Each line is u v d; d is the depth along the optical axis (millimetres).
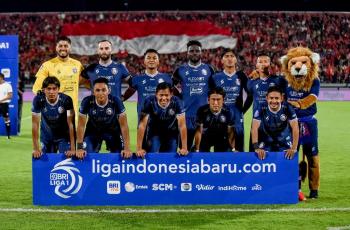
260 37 38156
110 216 6949
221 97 7871
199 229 6410
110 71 9016
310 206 7469
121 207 7395
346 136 15070
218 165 7477
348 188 8695
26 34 38594
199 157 7461
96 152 7902
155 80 8781
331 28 38469
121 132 7719
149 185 7473
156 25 33688
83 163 7438
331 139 14500
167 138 8008
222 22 39469
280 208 7328
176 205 7484
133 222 6691
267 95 7625
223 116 8016
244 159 7480
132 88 9047
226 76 8938
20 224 6621
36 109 7527
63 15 39625
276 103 7555
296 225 6574
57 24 39250
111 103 7629
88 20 40000
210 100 7883
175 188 7484
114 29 33250
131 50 33656
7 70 15156
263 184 7527
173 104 7785
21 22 39344
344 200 7852
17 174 9844
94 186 7465
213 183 7496
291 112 7562
